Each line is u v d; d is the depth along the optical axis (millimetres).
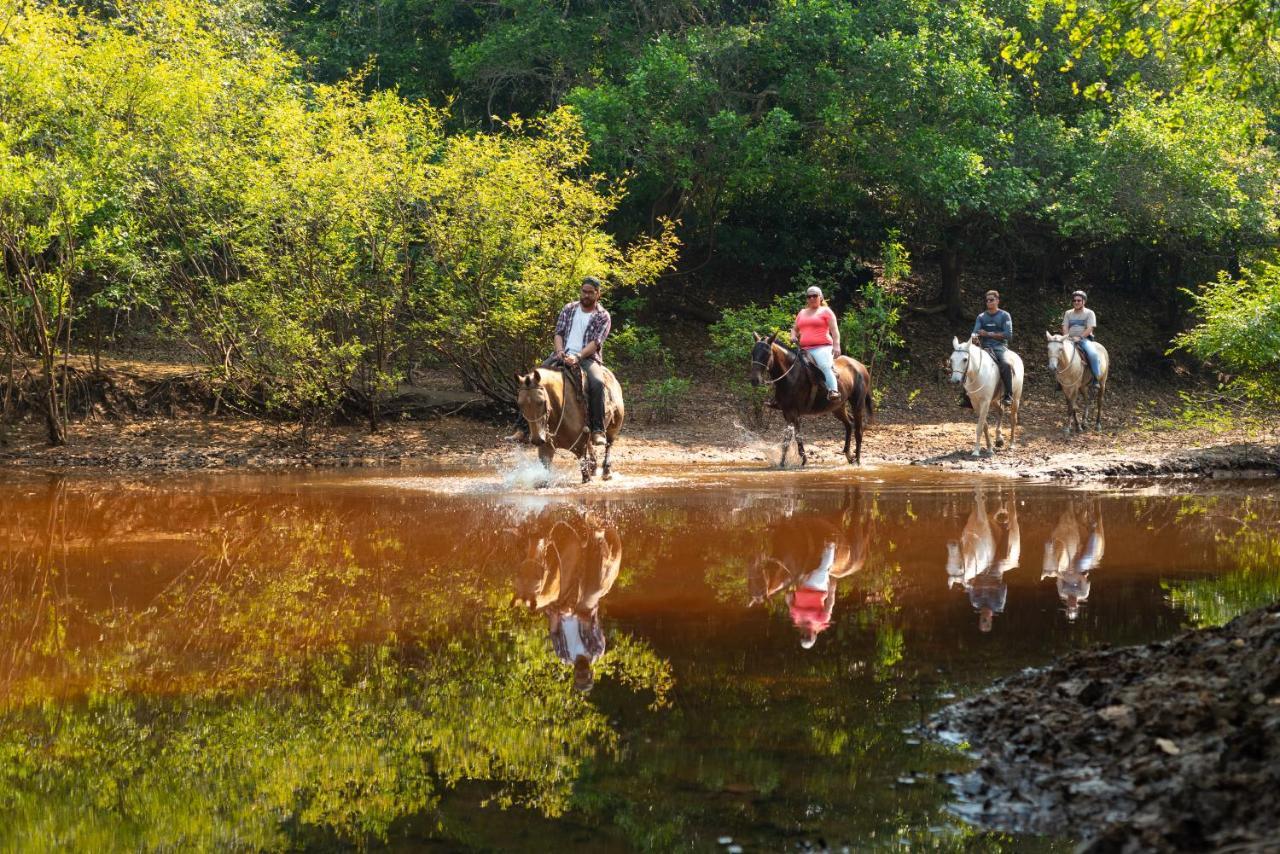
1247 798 3033
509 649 5336
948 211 21906
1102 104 24953
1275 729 3314
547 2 22547
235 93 16203
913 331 26297
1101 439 17062
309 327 15812
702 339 25156
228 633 5688
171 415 16234
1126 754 3572
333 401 16094
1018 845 3104
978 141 21594
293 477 12781
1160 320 28500
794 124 20734
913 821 3285
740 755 3842
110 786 3623
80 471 13234
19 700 4578
